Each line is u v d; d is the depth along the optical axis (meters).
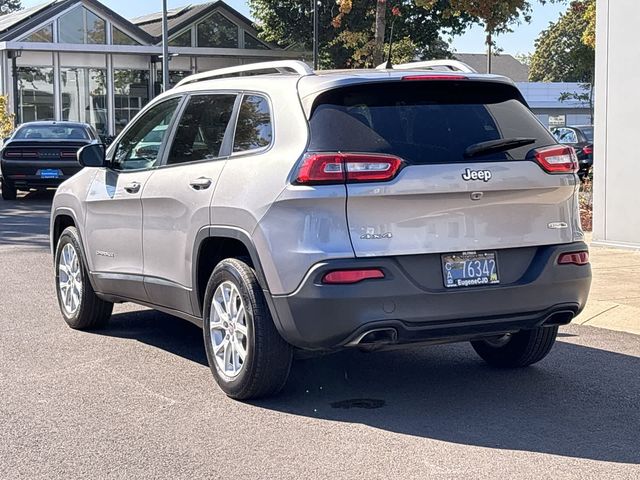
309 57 46.00
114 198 7.14
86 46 39.34
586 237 13.16
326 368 6.73
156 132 7.00
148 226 6.74
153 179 6.71
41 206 19.53
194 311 6.34
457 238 5.41
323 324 5.24
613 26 11.62
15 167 19.59
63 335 7.76
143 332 7.89
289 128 5.55
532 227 5.64
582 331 7.90
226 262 5.86
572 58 34.75
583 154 23.89
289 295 5.33
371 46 33.53
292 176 5.33
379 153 5.30
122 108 41.84
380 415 5.62
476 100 5.77
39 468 4.74
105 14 39.69
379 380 6.42
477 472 4.67
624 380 6.41
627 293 9.16
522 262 5.63
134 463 4.80
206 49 43.12
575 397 6.01
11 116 27.23
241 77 6.36
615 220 11.88
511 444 5.10
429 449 5.01
